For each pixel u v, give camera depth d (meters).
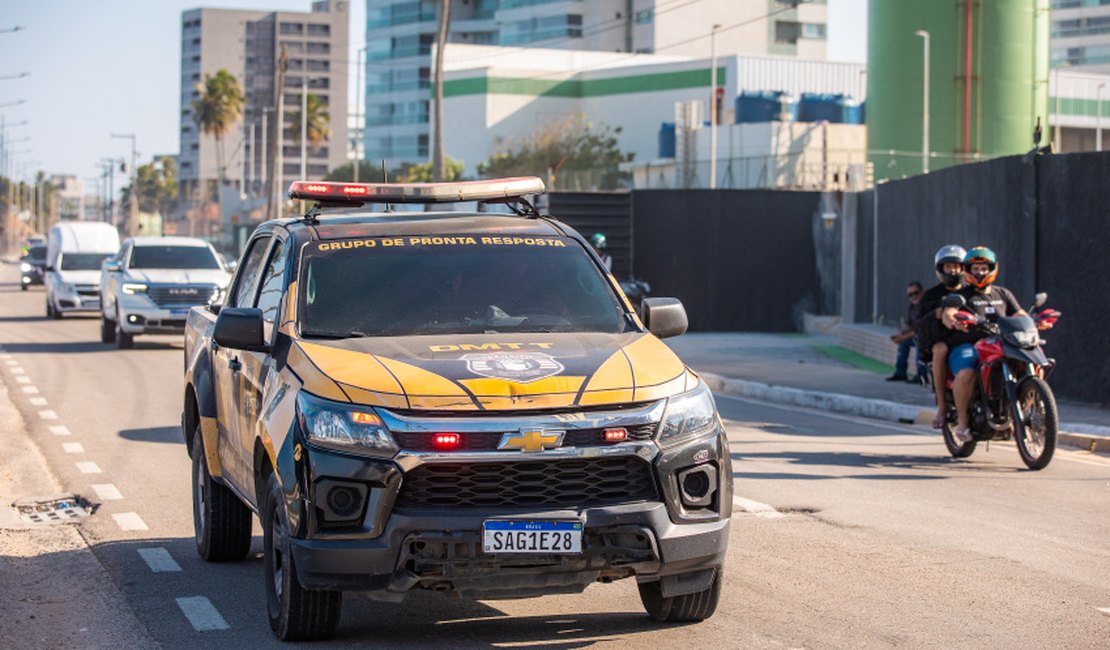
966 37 61.62
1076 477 12.78
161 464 13.76
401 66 151.00
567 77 110.69
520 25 139.88
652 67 106.31
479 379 6.32
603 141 100.75
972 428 13.58
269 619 7.16
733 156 72.25
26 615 7.82
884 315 29.20
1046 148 18.78
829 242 34.41
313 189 8.15
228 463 8.59
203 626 7.50
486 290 7.56
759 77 102.69
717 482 6.53
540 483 6.16
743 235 34.34
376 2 153.50
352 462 6.15
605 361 6.65
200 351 9.52
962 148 61.88
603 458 6.22
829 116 82.00
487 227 8.09
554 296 7.60
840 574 8.61
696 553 6.39
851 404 18.92
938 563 8.95
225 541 9.09
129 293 28.73
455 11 149.75
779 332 34.47
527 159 96.25
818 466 13.41
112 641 7.23
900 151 63.00
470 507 6.12
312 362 6.69
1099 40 154.88
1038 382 13.10
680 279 34.44
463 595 6.37
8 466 13.57
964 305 13.38
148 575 8.86
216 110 154.50
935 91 62.28
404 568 6.13
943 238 24.08
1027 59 62.06
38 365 25.39
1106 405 17.80
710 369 24.12
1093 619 7.49
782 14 136.25
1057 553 9.29
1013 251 19.66
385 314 7.35
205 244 30.66
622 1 133.88
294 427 6.43
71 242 41.81
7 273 93.94
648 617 7.48
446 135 111.44
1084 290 18.11
